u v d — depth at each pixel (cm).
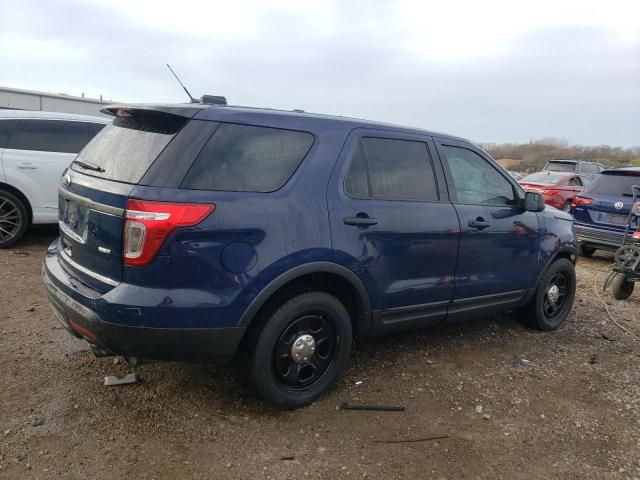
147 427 301
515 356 439
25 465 263
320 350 342
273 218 300
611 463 295
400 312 373
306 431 309
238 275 288
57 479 255
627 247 632
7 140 679
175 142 286
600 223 877
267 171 309
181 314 276
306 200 316
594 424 335
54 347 394
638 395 379
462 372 400
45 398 324
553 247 488
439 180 397
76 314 288
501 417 338
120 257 276
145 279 272
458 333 485
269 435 302
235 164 297
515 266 455
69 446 280
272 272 298
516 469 285
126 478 258
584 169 1842
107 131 343
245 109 315
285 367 325
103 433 293
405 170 376
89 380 349
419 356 425
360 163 350
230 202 287
